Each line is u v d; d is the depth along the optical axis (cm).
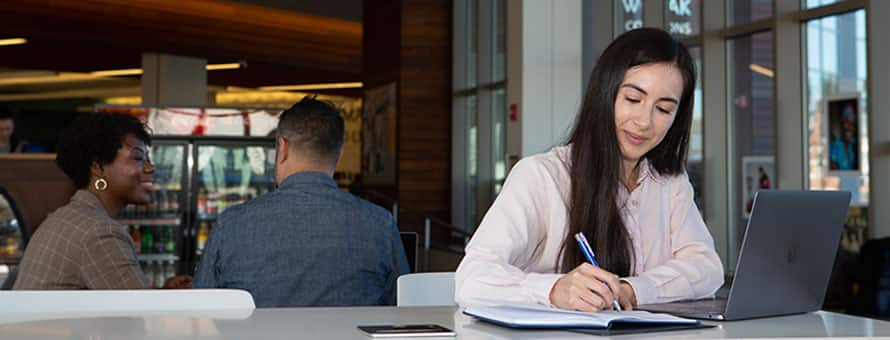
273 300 247
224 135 727
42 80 1855
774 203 167
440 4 1223
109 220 270
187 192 719
